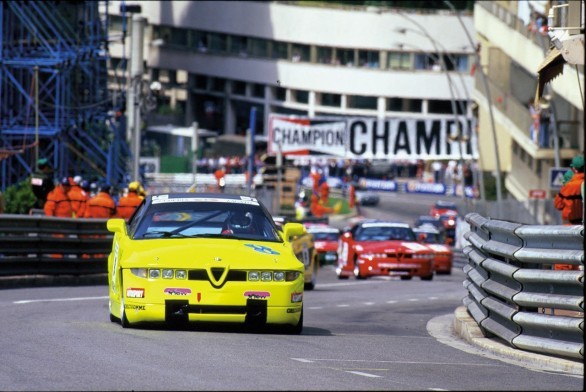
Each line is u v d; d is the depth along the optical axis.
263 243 32.53
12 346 26.80
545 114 129.00
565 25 31.94
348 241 80.94
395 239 80.25
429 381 22.28
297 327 32.59
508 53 138.62
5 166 119.56
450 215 177.00
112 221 34.09
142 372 22.39
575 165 40.38
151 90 111.69
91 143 135.00
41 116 121.94
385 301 54.66
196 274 30.88
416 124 139.50
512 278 28.72
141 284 30.88
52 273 56.12
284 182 146.25
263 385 20.75
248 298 30.83
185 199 34.22
